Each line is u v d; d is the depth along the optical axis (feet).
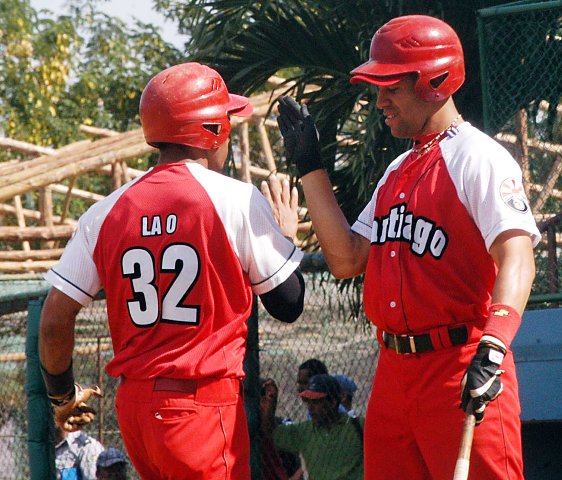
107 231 42.16
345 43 86.53
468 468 36.58
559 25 68.85
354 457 66.49
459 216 40.37
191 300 40.68
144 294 41.09
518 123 67.05
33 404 70.85
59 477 80.23
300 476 68.59
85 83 236.43
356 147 87.56
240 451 41.75
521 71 67.26
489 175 39.68
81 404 46.73
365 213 45.60
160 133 42.42
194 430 40.40
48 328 43.19
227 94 44.01
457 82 41.88
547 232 66.59
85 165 158.92
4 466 89.97
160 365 40.57
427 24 41.96
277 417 71.72
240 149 158.40
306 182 44.88
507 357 40.55
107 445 87.71
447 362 40.34
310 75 89.40
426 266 40.78
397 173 43.34
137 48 244.42
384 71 41.50
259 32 87.25
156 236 41.09
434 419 40.52
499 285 37.99
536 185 66.85
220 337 40.86
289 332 80.23
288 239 42.75
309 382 68.59
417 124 42.37
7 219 189.06
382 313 41.98
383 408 42.57
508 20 66.95
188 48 89.66
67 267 42.83
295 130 45.11
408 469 42.42
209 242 40.83
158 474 42.39
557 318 59.88
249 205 41.52
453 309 40.16
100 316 94.58
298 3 86.07
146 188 42.04
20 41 230.68
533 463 63.10
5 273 155.02
